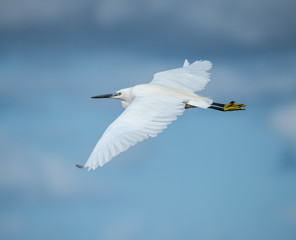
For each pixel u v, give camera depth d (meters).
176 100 14.38
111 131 12.66
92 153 12.26
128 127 12.77
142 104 13.87
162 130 12.85
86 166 11.99
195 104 14.75
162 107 13.80
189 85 16.16
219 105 16.81
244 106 16.84
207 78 16.52
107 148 12.18
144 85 15.33
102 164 11.85
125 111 13.56
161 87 15.17
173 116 13.43
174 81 16.30
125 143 12.27
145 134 12.63
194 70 16.97
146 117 13.24
